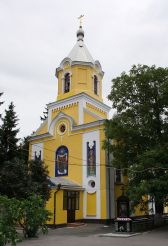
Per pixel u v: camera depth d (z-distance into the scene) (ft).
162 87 79.36
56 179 95.40
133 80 84.23
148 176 74.64
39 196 60.49
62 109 113.50
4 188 69.10
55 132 111.65
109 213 91.35
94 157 97.81
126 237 62.85
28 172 75.56
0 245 38.65
